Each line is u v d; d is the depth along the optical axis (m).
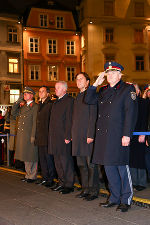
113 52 31.16
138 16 32.16
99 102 4.32
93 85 4.38
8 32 29.77
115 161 4.03
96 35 30.72
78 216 3.91
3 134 9.70
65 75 32.00
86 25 30.78
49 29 31.42
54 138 5.56
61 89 5.62
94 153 4.25
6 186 6.04
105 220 3.71
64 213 4.07
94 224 3.57
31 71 30.89
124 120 4.06
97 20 30.77
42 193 5.36
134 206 4.33
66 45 32.19
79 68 32.50
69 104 5.47
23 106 6.83
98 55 30.66
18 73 30.08
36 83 30.91
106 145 4.09
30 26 30.70
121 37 31.53
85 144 4.87
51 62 31.53
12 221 3.77
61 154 5.44
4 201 4.82
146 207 4.25
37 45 31.17
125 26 31.72
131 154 5.54
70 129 5.37
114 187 4.32
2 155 9.45
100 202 4.61
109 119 4.12
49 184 5.98
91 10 30.70
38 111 6.28
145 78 31.89
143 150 5.47
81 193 5.01
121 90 4.14
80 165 5.05
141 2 32.34
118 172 4.32
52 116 5.69
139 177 5.53
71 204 4.54
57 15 32.00
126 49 31.61
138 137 5.47
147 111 5.49
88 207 4.34
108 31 31.28
